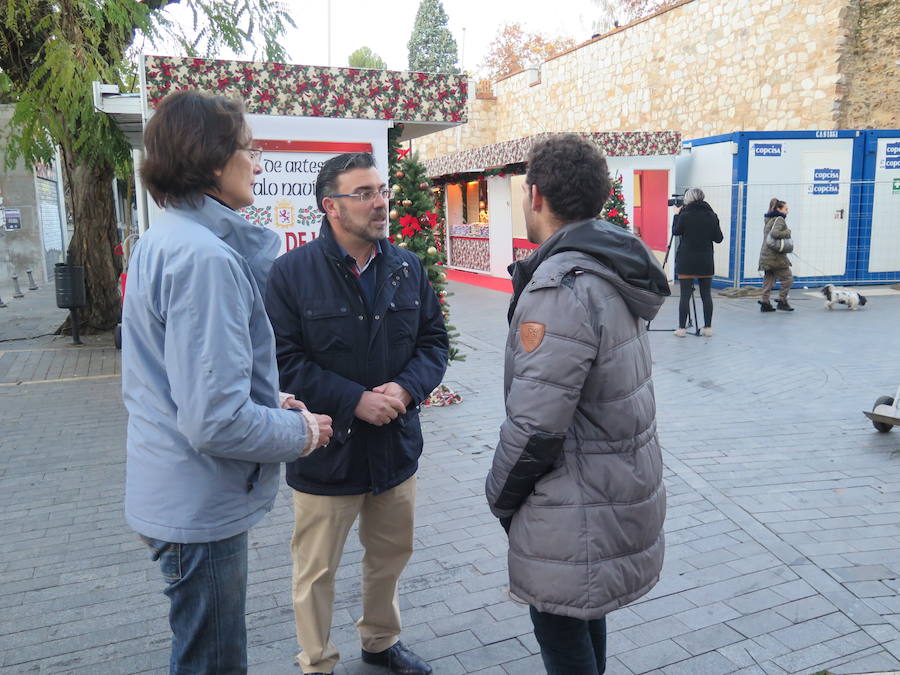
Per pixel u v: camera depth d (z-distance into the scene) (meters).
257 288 1.82
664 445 5.36
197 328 1.62
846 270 13.94
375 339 2.51
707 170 14.50
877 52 13.63
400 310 2.58
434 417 6.27
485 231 17.45
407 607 3.29
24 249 18.62
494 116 26.22
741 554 3.67
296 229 5.96
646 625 3.07
